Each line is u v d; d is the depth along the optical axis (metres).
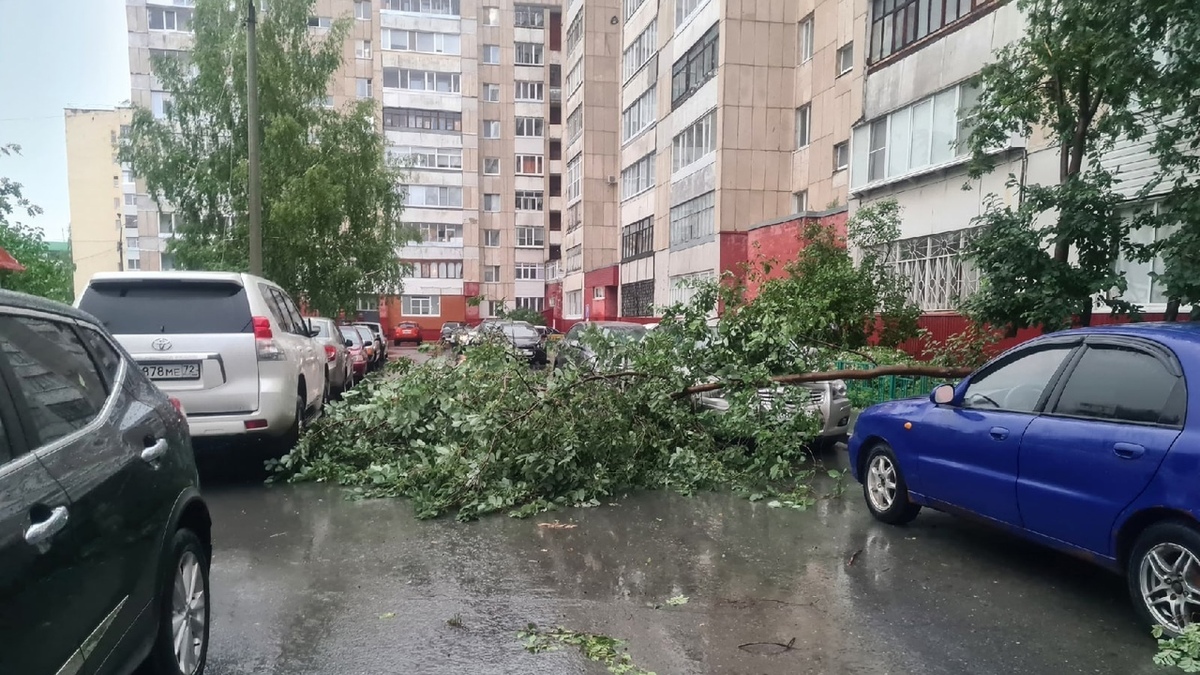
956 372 7.88
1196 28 6.27
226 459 8.40
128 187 53.34
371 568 4.91
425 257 54.09
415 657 3.65
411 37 53.09
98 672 2.46
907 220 15.64
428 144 53.69
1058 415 4.42
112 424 2.99
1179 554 3.65
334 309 23.52
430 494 6.43
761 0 24.41
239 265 21.56
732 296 8.77
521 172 56.78
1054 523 4.33
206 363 6.61
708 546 5.39
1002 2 12.49
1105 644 3.81
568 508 6.48
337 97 51.41
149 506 2.97
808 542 5.50
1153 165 9.59
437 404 7.97
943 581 4.70
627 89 34.66
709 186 25.44
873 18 16.91
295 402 7.44
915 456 5.54
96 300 6.69
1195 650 3.46
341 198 22.19
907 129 15.64
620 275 35.94
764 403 7.72
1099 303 8.31
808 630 3.97
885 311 13.27
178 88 23.06
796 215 19.83
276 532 5.71
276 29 23.00
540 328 26.00
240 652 3.69
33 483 2.28
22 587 2.07
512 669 3.54
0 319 2.56
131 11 42.91
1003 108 8.44
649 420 7.79
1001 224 8.18
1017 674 3.50
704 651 3.72
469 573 4.82
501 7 55.81
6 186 14.36
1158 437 3.75
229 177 22.56
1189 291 6.73
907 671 3.53
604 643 3.77
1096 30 7.59
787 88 24.69
